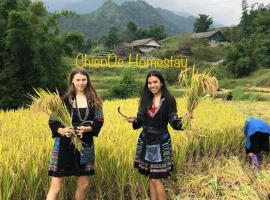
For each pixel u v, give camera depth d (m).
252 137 7.65
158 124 5.40
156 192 5.59
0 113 9.81
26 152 5.55
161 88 5.48
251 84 48.06
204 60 68.31
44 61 19.14
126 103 13.45
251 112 15.86
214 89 5.44
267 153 8.37
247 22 92.81
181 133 7.37
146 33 121.38
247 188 6.41
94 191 5.87
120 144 6.24
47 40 19.59
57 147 4.89
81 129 4.83
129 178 5.82
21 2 20.78
